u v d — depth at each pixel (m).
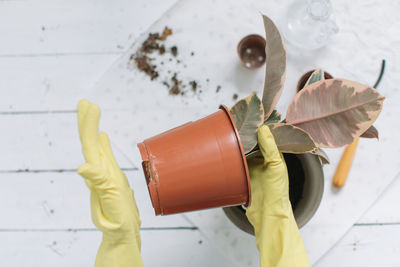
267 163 0.75
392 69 1.00
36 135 1.04
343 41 1.01
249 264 0.99
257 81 1.01
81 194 1.04
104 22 1.04
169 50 1.02
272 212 0.77
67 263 1.03
